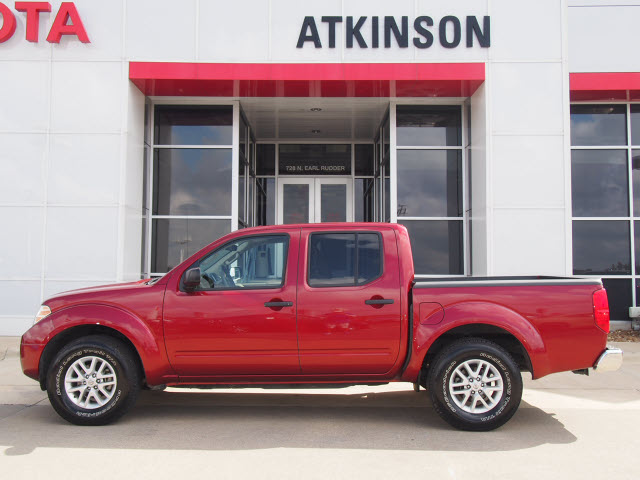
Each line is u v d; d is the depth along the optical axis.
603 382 7.14
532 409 5.89
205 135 10.95
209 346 5.14
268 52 9.83
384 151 12.02
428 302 5.09
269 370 5.19
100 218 9.58
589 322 5.00
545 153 9.75
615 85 10.65
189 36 9.81
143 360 5.11
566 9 9.84
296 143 14.05
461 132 10.91
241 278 5.30
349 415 5.66
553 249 9.64
